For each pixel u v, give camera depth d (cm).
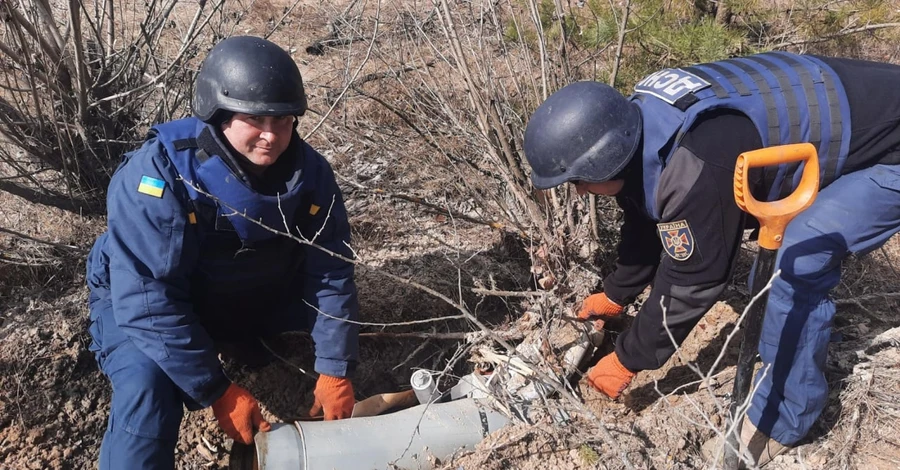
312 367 288
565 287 280
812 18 428
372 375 288
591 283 288
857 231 191
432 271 318
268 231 211
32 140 297
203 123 200
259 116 188
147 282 200
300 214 217
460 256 326
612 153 186
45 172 328
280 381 283
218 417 218
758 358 255
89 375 270
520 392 241
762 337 205
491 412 231
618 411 248
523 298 306
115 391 209
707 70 193
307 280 233
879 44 468
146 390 205
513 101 333
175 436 214
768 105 183
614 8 391
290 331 279
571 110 190
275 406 278
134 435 205
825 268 194
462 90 366
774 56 199
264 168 206
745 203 163
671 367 267
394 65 427
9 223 314
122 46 354
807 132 185
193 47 371
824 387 207
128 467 204
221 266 216
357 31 430
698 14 421
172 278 204
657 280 201
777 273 157
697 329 279
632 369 219
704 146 177
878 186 188
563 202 303
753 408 215
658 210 187
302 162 209
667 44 379
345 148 397
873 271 316
